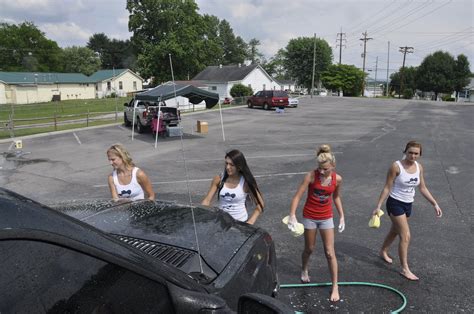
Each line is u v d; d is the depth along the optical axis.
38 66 94.38
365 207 7.84
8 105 51.88
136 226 2.91
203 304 1.70
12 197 1.31
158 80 56.41
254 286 2.67
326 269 5.14
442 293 4.53
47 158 13.82
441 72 85.38
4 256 1.17
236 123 25.19
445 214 7.34
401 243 4.84
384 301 4.35
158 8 53.31
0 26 96.12
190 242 2.71
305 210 4.48
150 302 1.58
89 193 9.29
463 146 15.34
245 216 4.44
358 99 55.31
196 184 9.97
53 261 1.29
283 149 15.14
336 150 14.62
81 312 1.36
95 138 18.88
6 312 1.16
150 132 20.81
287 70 96.81
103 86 75.12
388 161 12.48
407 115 29.89
